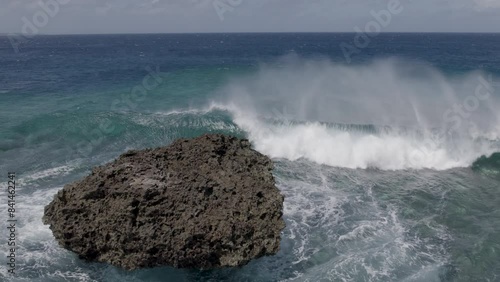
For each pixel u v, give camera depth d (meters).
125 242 11.70
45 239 13.22
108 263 12.11
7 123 24.64
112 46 128.88
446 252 13.16
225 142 14.83
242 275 12.13
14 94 34.78
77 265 12.24
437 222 15.00
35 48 116.88
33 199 15.62
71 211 12.12
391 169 20.05
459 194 17.27
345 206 15.98
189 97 30.08
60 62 65.81
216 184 12.63
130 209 11.66
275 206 12.39
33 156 19.95
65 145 21.45
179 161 13.74
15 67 57.47
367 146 20.53
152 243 11.45
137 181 12.38
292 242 13.61
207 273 12.10
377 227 14.53
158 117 24.03
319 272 12.20
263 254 12.25
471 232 14.34
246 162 14.09
